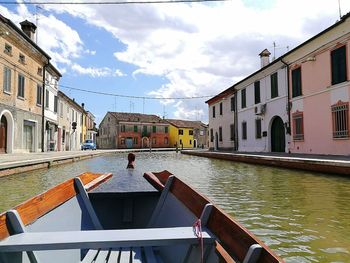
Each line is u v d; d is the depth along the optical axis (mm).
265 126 25031
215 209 2926
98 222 4441
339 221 5750
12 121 21375
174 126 73000
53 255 3090
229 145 33625
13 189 9680
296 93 20406
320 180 10555
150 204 5113
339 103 16266
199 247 2654
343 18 15188
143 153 45625
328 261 4043
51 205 3504
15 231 2688
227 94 33750
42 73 27234
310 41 18172
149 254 3521
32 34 26469
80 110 49250
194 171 15102
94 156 30969
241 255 2162
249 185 10047
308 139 19078
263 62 29281
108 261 3260
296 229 5324
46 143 28734
